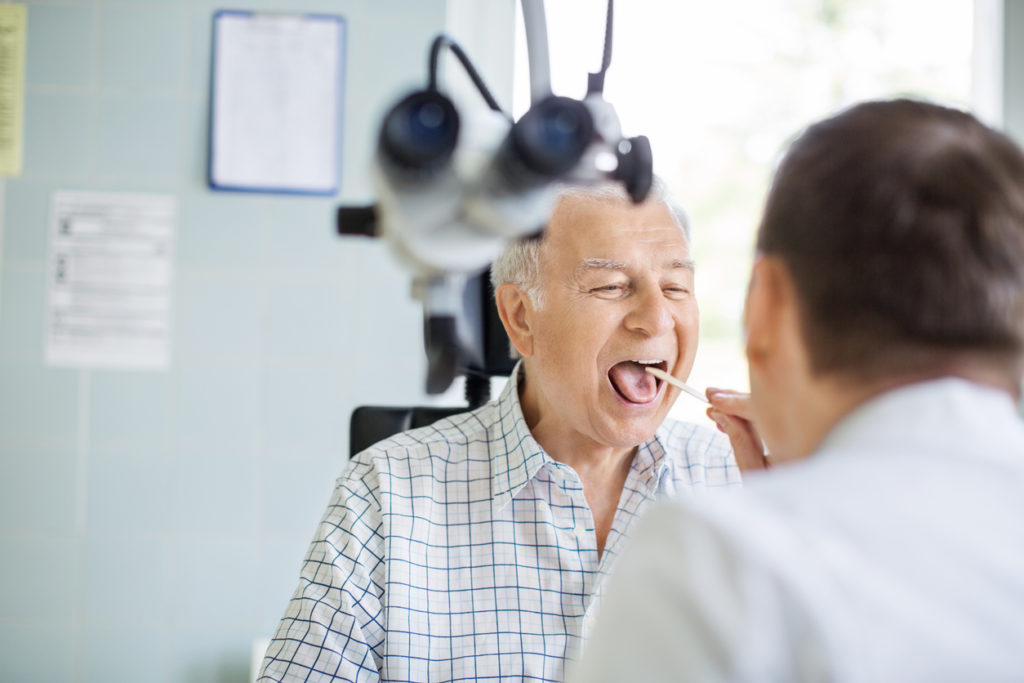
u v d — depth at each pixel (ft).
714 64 7.14
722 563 1.68
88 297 6.89
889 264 1.80
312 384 6.95
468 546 3.92
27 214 6.88
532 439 3.94
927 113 1.93
